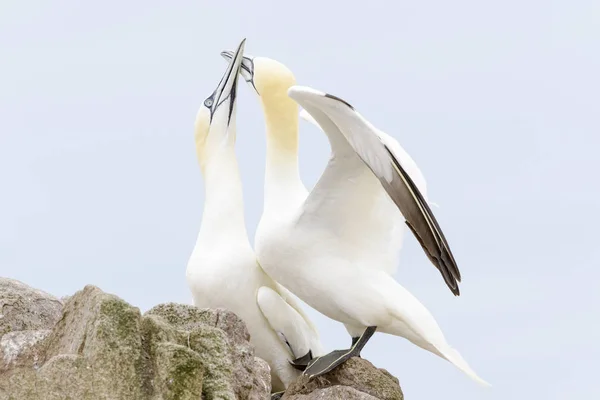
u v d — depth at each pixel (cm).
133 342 1181
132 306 1195
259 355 1747
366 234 1672
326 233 1667
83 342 1184
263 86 1808
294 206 1728
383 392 1551
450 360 1603
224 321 1362
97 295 1199
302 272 1675
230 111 1859
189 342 1244
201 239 1784
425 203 1494
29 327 1362
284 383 1748
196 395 1173
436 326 1633
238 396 1294
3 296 1379
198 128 1864
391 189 1480
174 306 1367
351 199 1642
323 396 1443
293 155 1781
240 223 1786
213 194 1803
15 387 1184
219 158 1834
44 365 1183
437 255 1491
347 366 1573
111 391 1160
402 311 1625
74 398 1160
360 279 1652
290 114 1783
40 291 1448
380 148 1479
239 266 1731
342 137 1567
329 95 1460
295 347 1727
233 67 1881
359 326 1683
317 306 1702
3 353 1239
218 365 1240
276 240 1678
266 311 1709
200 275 1739
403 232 1689
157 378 1170
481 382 1586
